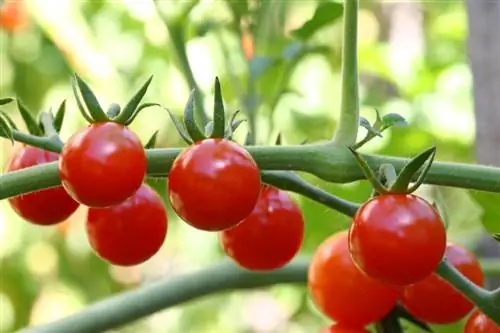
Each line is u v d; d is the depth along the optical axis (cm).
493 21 63
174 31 64
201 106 62
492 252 66
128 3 99
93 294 122
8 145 97
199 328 134
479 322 50
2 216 115
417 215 46
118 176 45
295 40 68
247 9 66
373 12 132
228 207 46
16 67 107
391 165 47
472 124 93
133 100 46
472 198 57
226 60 68
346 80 49
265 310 133
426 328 53
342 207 50
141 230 51
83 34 95
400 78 96
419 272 46
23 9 94
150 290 59
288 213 51
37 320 120
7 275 116
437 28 111
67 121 109
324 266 53
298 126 101
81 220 118
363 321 53
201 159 46
